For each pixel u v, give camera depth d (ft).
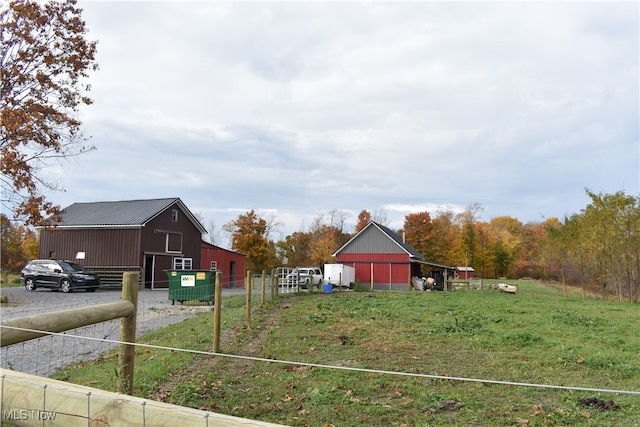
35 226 78.02
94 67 81.61
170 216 113.39
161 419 6.57
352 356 27.68
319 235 225.56
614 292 92.94
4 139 71.20
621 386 22.03
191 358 25.59
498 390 20.93
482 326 39.47
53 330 11.49
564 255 104.94
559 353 28.78
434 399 19.26
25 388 7.59
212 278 62.85
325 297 74.84
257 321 41.83
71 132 79.15
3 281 114.11
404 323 41.22
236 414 17.29
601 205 92.22
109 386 18.80
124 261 103.30
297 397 19.35
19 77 72.38
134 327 14.80
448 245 207.51
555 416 17.47
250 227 178.40
